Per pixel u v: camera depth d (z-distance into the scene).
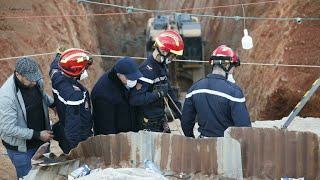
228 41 51.88
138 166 8.81
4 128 10.98
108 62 58.62
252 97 37.34
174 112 13.18
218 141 8.27
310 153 7.88
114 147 9.07
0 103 10.97
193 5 63.25
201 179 8.30
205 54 55.69
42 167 9.17
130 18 63.41
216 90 10.31
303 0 33.38
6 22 30.17
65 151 11.29
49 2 35.66
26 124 11.33
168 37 11.61
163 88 11.78
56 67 11.31
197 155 8.44
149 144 8.83
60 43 34.34
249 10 47.84
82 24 44.00
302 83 30.97
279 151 8.07
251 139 8.25
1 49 28.12
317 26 32.41
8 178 15.62
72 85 10.70
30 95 11.22
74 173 8.56
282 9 36.28
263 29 39.19
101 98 11.51
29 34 30.83
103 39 59.78
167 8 64.88
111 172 8.11
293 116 14.57
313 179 7.88
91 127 11.27
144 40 62.06
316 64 31.27
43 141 11.44
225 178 8.21
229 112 10.30
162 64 11.83
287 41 33.22
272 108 32.97
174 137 8.64
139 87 11.53
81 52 10.83
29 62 10.77
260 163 8.18
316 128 26.14
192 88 10.82
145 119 12.12
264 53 36.97
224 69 10.56
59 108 10.80
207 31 58.53
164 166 8.64
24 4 32.47
